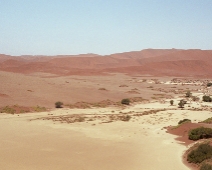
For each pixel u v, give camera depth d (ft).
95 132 136.15
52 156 97.35
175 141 116.78
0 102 210.59
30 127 147.95
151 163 88.58
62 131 138.31
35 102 224.94
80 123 160.97
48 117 181.98
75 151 103.60
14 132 135.23
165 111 210.59
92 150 104.83
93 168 85.20
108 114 199.72
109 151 103.24
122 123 161.48
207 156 84.79
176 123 161.17
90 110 216.33
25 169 84.17
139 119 175.52
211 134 115.55
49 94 260.62
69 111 208.13
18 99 226.99
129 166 86.48
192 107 237.66
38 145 111.86
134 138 123.34
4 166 86.43
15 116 181.78
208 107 237.66
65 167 86.12
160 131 137.69
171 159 91.76
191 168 82.58
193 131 117.50
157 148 106.11
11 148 107.14
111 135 129.90
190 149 97.86
